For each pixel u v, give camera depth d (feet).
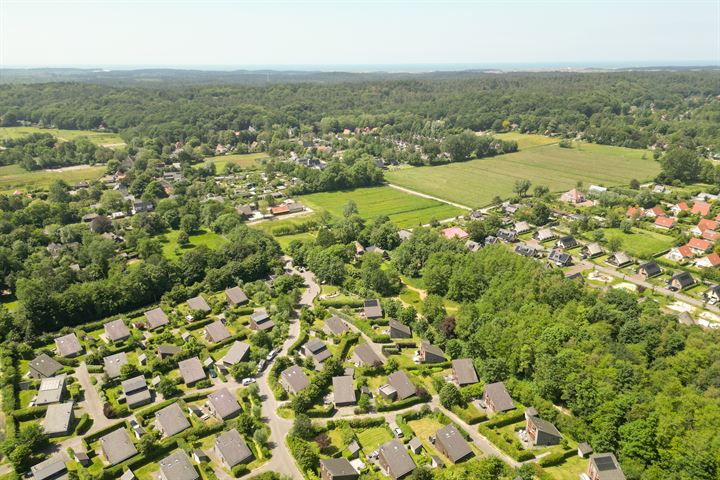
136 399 376.89
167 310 514.27
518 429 357.00
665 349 399.65
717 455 285.84
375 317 511.81
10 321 460.96
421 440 346.74
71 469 315.17
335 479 300.40
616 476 298.97
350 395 384.06
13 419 351.87
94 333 478.59
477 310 476.54
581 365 372.99
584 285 524.52
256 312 510.17
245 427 345.92
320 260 605.31
